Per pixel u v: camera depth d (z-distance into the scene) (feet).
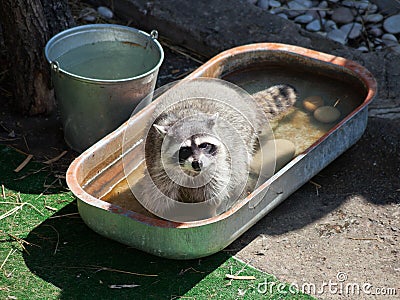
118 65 9.17
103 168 8.43
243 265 7.78
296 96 9.32
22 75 9.07
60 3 9.12
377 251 7.93
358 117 8.54
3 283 7.57
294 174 8.07
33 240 7.97
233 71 9.53
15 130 9.16
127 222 7.56
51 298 7.46
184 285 7.60
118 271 7.71
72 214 8.25
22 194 8.43
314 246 7.98
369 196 8.47
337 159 8.88
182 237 7.46
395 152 8.91
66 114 8.75
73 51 9.10
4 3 8.72
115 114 8.63
